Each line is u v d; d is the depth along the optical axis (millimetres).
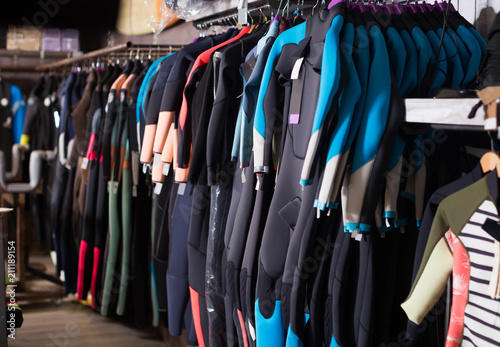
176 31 3605
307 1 1931
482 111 1069
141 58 3359
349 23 1393
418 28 1474
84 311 3637
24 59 5047
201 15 2301
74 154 3441
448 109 1155
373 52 1361
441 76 1453
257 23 2283
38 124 4496
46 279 4094
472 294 1160
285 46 1587
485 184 1133
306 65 1517
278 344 1678
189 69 2096
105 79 3180
